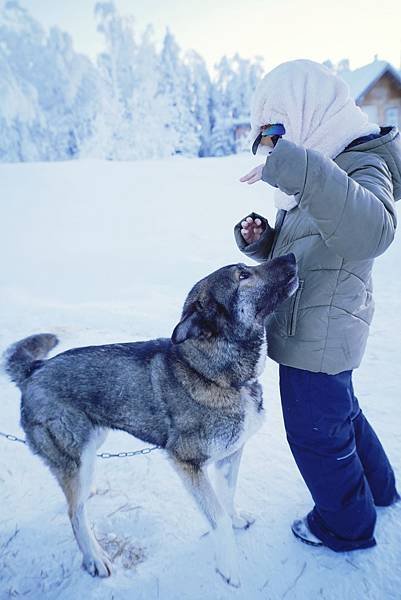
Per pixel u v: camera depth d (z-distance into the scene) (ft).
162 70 108.68
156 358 7.29
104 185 54.29
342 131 5.66
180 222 37.50
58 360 7.53
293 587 6.29
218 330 6.73
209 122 113.80
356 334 5.94
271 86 5.95
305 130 5.80
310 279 5.90
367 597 6.04
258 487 8.31
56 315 18.16
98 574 6.70
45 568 6.90
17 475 9.03
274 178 4.95
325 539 6.75
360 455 7.14
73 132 103.55
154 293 21.31
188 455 6.83
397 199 6.03
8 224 39.14
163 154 103.04
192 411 6.79
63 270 26.23
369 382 11.65
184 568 6.75
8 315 18.38
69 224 38.65
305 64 5.80
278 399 11.51
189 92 112.98
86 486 7.18
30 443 7.39
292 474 8.61
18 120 98.94
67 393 7.25
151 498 8.28
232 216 38.37
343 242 4.93
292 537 7.14
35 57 102.58
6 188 53.31
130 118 102.99
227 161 67.00
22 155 100.12
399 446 8.89
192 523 7.64
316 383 6.03
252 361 6.84
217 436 6.73
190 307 6.95
